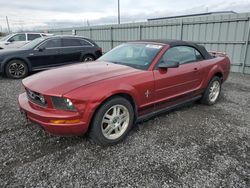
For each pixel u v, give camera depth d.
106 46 14.98
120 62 3.67
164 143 3.04
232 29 8.52
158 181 2.28
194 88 4.13
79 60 8.64
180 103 3.97
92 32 15.94
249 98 5.23
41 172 2.40
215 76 4.62
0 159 2.62
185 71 3.80
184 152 2.82
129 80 3.01
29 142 3.03
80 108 2.57
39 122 2.67
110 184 2.24
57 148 2.89
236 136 3.29
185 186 2.22
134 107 3.15
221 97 5.29
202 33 9.49
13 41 12.60
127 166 2.53
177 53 3.80
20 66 7.33
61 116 2.54
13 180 2.28
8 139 3.10
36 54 7.51
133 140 3.12
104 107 2.76
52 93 2.56
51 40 7.89
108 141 2.91
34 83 2.90
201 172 2.43
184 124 3.67
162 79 3.39
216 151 2.86
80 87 2.63
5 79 7.17
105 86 2.75
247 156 2.76
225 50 8.94
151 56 3.49
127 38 13.12
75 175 2.37
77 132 2.67
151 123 3.69
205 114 4.14
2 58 7.00
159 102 3.49
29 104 2.91
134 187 2.20
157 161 2.62
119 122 3.01
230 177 2.36
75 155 2.73
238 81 7.18
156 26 11.23
